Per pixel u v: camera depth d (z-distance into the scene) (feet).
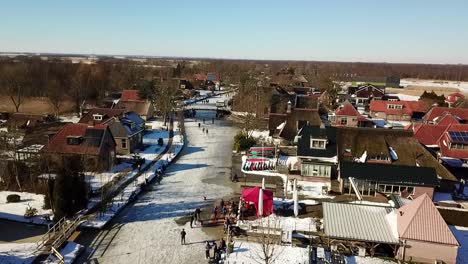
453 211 135.85
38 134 213.46
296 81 559.79
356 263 106.11
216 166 199.93
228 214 139.44
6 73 434.71
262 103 335.06
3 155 166.71
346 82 651.25
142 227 130.11
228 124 314.96
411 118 327.67
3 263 102.42
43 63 609.42
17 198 143.23
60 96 386.52
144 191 163.22
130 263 108.37
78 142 182.70
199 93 509.76
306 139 184.14
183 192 162.71
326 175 173.17
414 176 153.69
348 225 113.29
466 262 109.70
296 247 112.98
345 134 179.01
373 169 157.48
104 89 437.58
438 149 198.80
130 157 209.67
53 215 130.21
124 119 231.09
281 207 144.97
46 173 162.81
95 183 166.50
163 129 289.74
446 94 517.96
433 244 105.09
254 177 180.45
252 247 113.70
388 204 137.49
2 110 352.08
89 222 129.70
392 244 108.17
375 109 335.06
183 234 119.34
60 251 110.42
